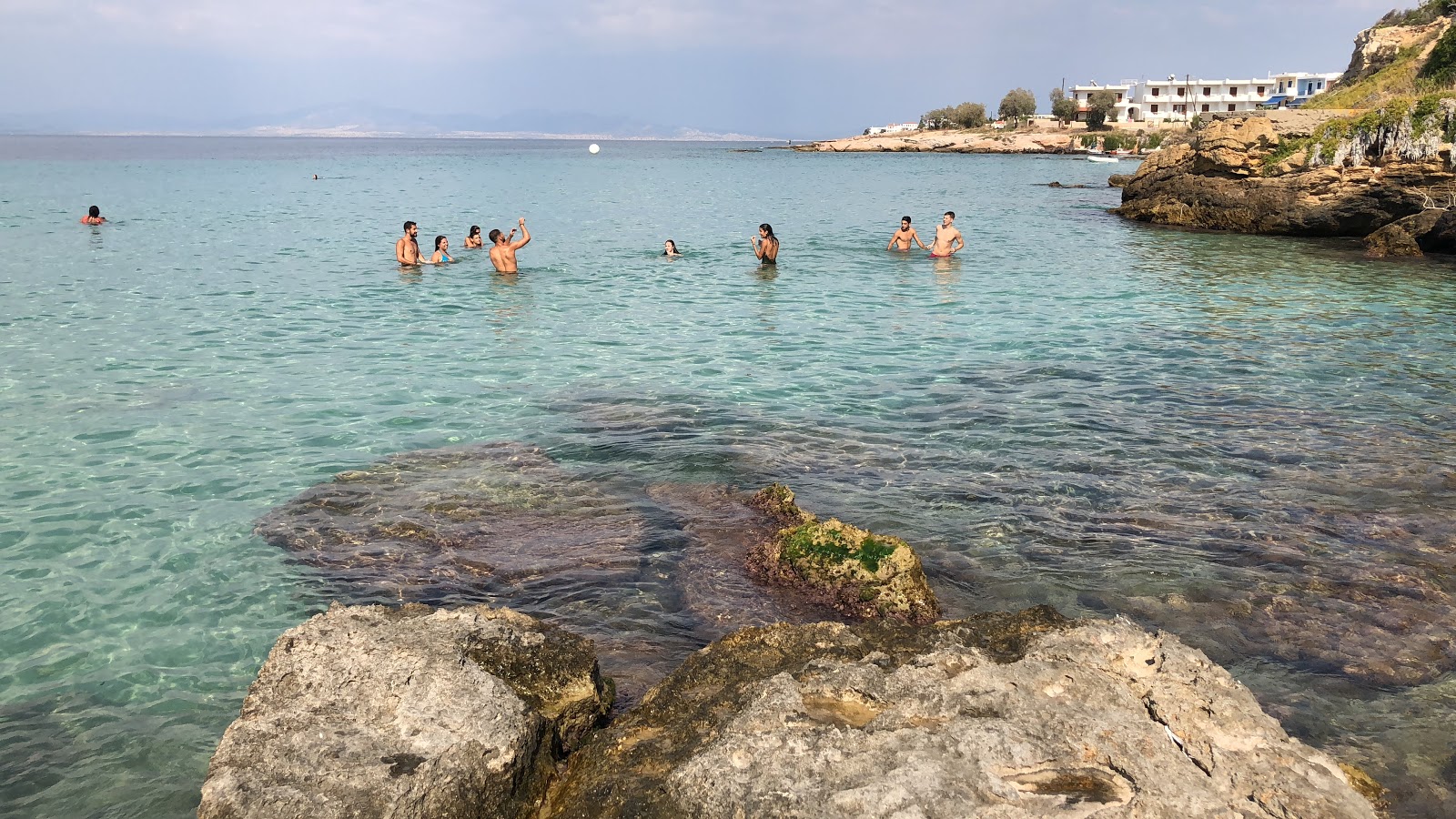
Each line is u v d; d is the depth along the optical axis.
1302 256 26.80
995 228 34.88
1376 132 29.52
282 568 7.71
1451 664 6.22
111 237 28.94
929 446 10.62
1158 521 8.58
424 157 132.62
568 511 8.81
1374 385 12.89
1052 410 11.91
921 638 5.84
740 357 14.62
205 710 5.90
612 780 4.55
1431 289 20.83
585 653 5.56
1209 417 11.56
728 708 5.04
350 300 18.98
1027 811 3.93
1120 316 17.86
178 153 136.38
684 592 7.29
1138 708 4.75
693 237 30.89
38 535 8.27
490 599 7.20
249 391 12.49
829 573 7.25
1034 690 4.86
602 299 19.38
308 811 4.13
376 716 4.75
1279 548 8.00
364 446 10.52
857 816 3.93
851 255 26.34
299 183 60.34
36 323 16.34
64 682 6.18
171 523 8.52
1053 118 152.00
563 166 97.00
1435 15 53.88
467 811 4.29
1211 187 34.19
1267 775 4.27
